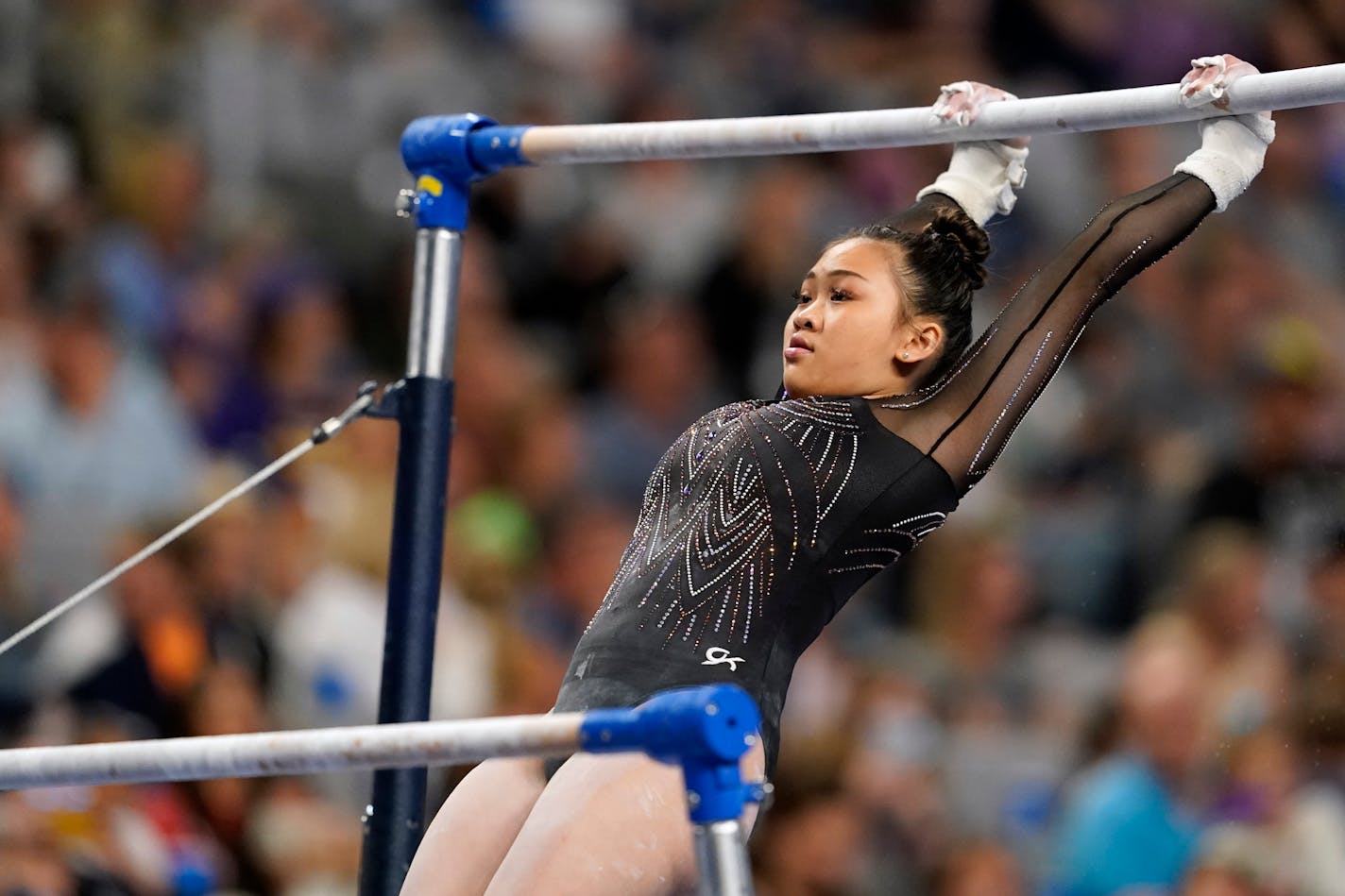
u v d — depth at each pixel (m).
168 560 20.48
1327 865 21.77
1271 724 23.16
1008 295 30.98
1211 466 28.25
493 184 30.34
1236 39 38.16
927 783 23.06
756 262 30.50
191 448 24.62
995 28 36.53
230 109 29.03
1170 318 31.81
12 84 27.73
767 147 11.13
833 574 10.68
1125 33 37.25
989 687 25.52
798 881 21.47
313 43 30.89
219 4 30.06
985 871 22.02
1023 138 11.35
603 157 11.54
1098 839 22.03
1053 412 29.88
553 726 8.20
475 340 26.97
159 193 27.09
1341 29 39.09
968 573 26.33
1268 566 26.66
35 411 22.98
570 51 33.12
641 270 30.64
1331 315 33.38
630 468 27.27
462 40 32.34
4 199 25.70
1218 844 21.39
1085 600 27.48
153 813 18.17
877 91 34.25
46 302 24.97
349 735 8.59
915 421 10.81
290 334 26.38
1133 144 34.12
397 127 30.50
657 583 10.59
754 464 10.75
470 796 10.73
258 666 20.83
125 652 19.50
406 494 11.55
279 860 19.23
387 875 11.02
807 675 23.72
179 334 25.69
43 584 21.58
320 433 11.65
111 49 28.42
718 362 30.05
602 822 9.81
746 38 34.84
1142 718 22.62
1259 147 11.27
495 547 24.17
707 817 8.02
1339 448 29.22
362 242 29.58
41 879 15.81
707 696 7.96
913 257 11.32
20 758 9.18
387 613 11.47
